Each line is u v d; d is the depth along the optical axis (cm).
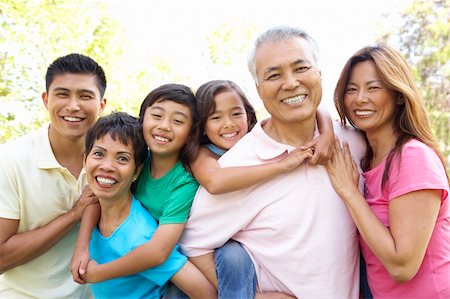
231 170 198
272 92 192
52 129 229
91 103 227
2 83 594
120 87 730
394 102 197
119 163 205
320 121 211
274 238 200
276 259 199
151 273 201
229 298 196
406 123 193
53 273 233
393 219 180
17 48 588
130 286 209
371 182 200
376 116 196
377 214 192
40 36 604
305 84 190
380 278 195
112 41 715
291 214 197
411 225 174
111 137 205
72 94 222
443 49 790
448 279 180
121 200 212
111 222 213
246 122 240
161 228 201
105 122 211
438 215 183
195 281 202
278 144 208
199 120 223
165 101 211
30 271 231
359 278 210
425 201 175
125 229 207
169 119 208
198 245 206
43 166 223
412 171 178
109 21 706
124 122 212
